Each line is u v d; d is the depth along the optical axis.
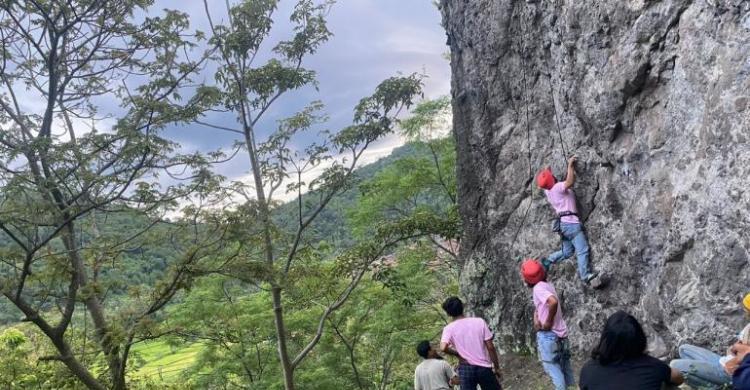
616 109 6.91
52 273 9.17
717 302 5.32
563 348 6.05
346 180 11.59
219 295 15.71
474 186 10.91
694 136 5.72
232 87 11.19
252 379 16.62
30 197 8.36
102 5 9.94
